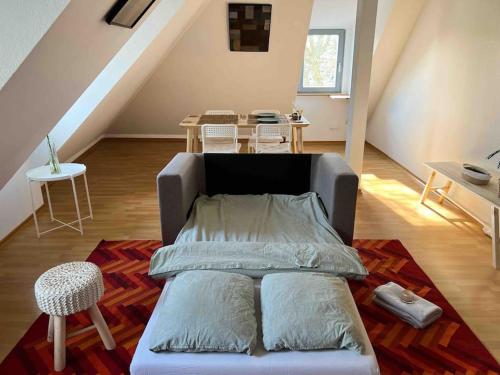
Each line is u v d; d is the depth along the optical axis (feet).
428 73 14.14
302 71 20.33
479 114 10.95
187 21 13.28
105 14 6.25
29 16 4.77
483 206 10.79
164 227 7.94
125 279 8.23
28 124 6.66
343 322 4.97
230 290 5.48
